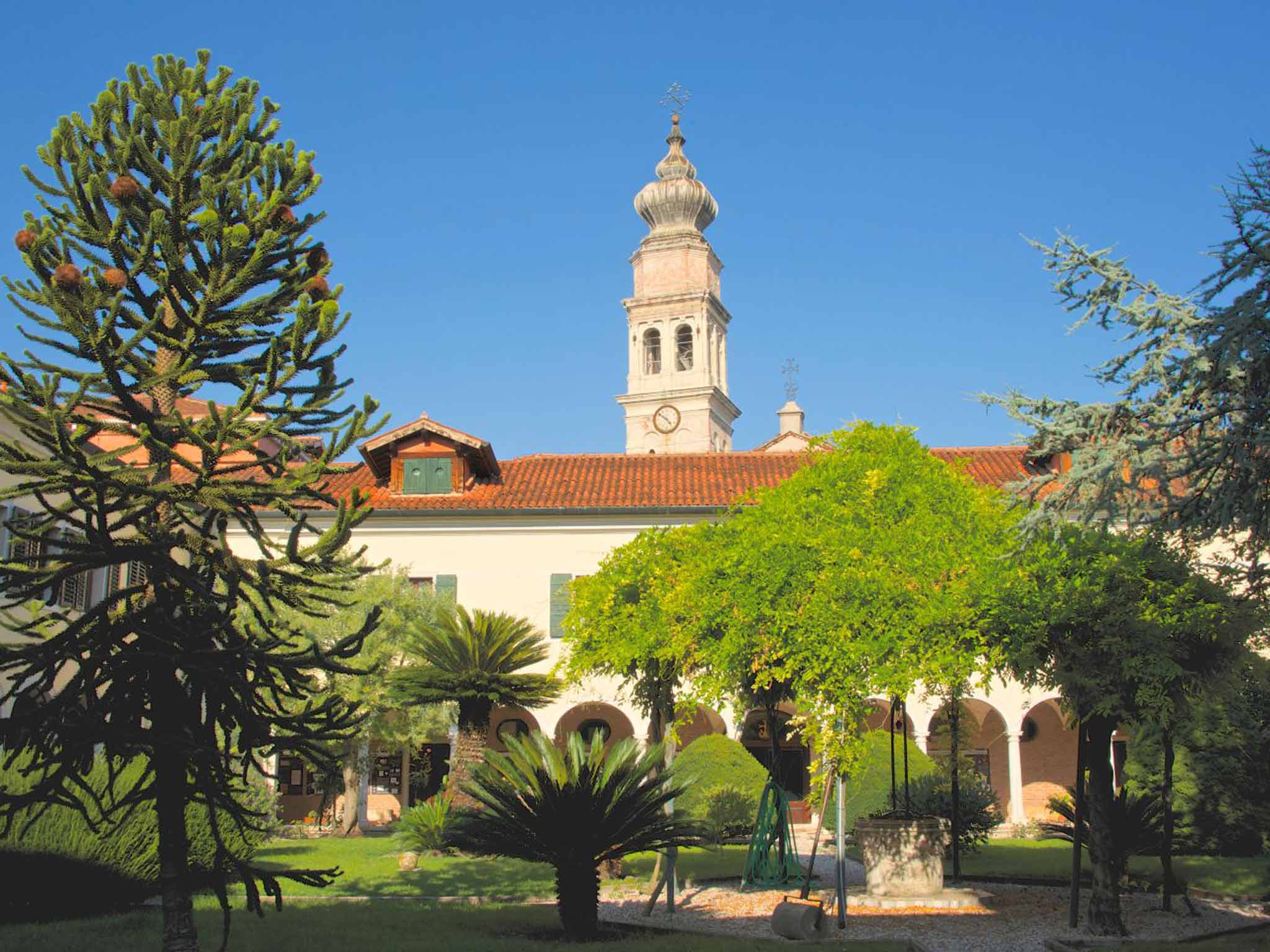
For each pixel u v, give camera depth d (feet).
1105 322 36.81
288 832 90.48
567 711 102.78
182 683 35.45
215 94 35.88
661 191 252.01
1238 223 31.42
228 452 34.47
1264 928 45.09
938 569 43.11
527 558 104.68
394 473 109.09
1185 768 71.26
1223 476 35.58
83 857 46.65
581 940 42.50
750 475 112.27
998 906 51.34
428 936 42.24
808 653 43.73
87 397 33.99
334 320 34.12
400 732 88.63
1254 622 41.88
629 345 247.91
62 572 31.78
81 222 34.50
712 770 86.07
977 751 111.86
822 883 60.29
